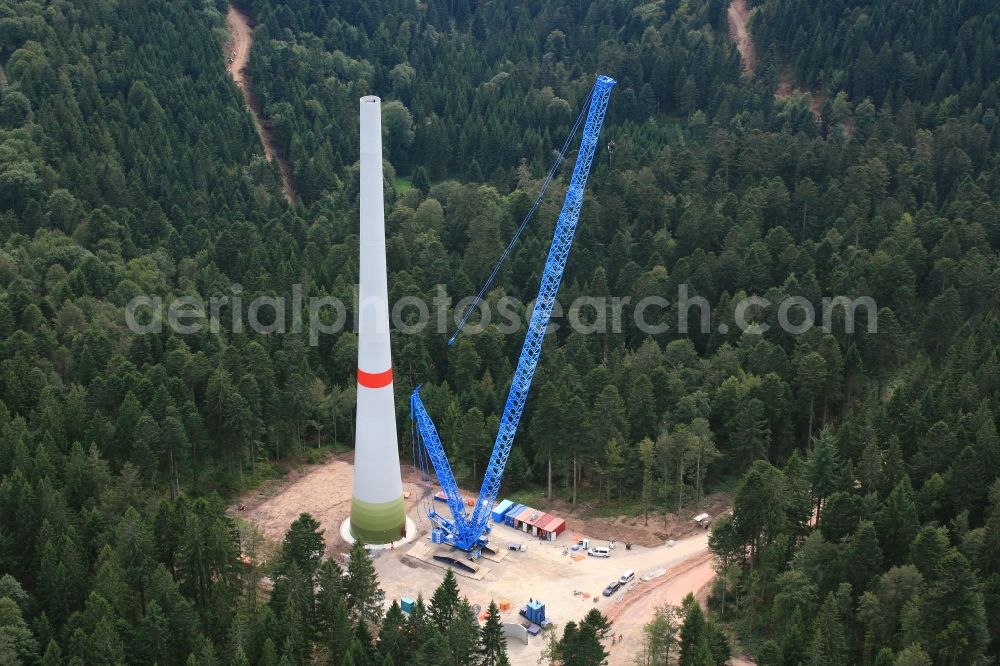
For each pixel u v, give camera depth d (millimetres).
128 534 147625
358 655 132750
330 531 181750
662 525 183250
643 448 184750
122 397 191500
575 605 159875
